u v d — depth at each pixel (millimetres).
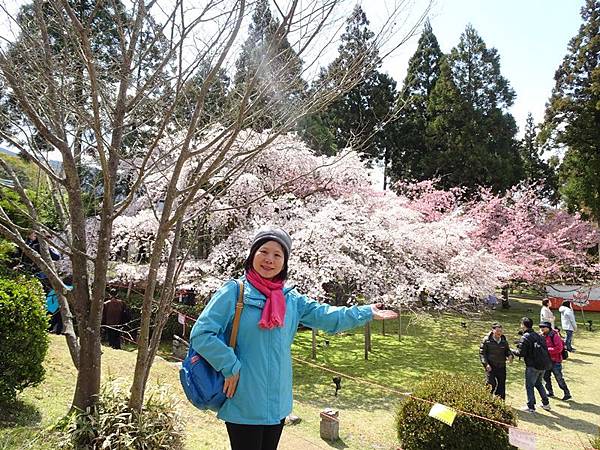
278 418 2117
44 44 3262
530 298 25797
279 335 2172
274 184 10742
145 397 3791
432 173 24422
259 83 3088
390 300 9812
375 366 9664
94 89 3018
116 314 8906
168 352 9344
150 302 3361
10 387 4102
